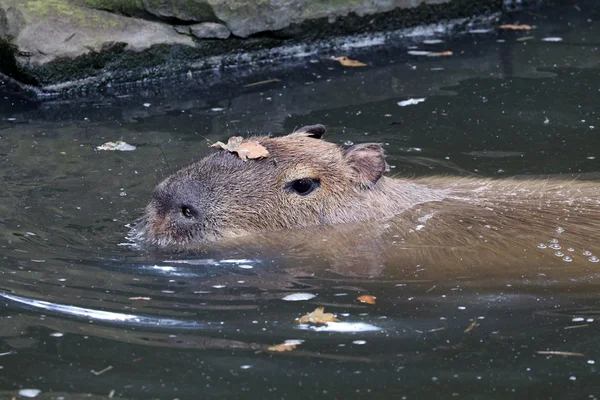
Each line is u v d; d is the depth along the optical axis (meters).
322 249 9.84
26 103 15.23
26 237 9.95
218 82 16.39
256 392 7.03
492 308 8.52
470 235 10.04
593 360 7.55
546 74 16.00
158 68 16.70
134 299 8.55
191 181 10.14
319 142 10.83
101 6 16.34
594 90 15.08
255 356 7.56
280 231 10.26
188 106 14.95
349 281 9.09
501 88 15.33
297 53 17.95
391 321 8.23
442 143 13.08
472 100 14.79
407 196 10.88
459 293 8.84
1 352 7.55
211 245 9.89
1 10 15.66
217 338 7.85
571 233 9.98
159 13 16.66
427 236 10.07
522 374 7.34
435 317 8.34
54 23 15.77
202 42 16.98
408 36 18.91
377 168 10.60
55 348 7.65
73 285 8.83
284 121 14.00
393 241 9.99
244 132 13.52
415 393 7.04
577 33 18.66
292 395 6.99
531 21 19.77
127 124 14.03
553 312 8.45
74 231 10.19
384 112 14.37
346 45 18.33
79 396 6.95
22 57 15.52
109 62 16.14
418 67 16.77
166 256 9.63
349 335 7.96
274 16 17.36
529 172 12.02
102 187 11.52
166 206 10.02
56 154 12.66
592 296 8.76
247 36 17.30
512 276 9.17
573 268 9.30
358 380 7.21
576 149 12.76
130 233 10.16
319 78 16.34
